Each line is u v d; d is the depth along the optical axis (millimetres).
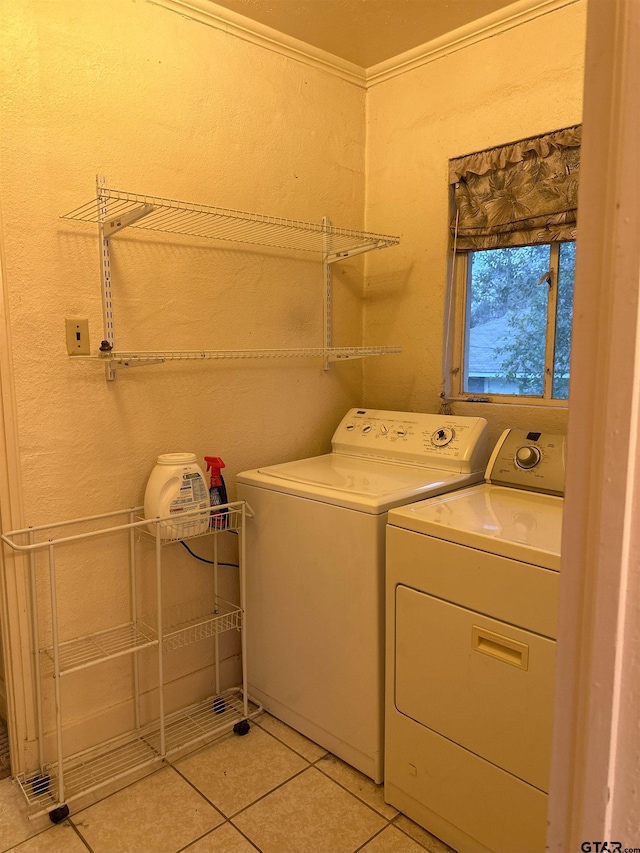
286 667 2039
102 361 1867
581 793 548
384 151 2547
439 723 1559
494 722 1437
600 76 497
